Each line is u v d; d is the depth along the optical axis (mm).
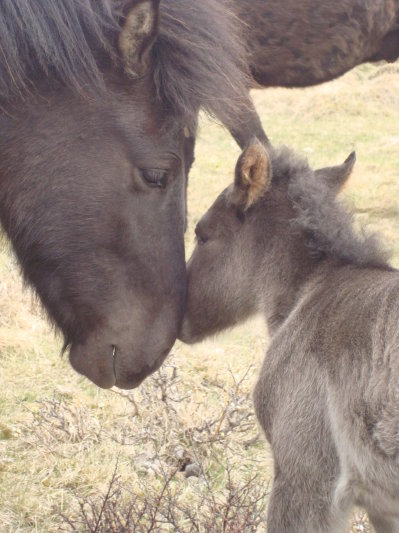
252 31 5613
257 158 3994
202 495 4445
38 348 6473
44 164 3789
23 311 7027
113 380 4027
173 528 4262
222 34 4066
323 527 3418
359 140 14555
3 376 6074
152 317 3961
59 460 4941
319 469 3395
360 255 3791
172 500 4285
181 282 4055
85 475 4770
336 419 3258
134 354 3951
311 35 5707
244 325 4434
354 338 3262
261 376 3730
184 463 4949
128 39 3701
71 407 5488
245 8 5547
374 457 3061
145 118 3822
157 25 3650
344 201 4129
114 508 4004
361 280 3596
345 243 3852
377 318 3211
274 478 3598
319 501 3412
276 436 3557
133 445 5090
